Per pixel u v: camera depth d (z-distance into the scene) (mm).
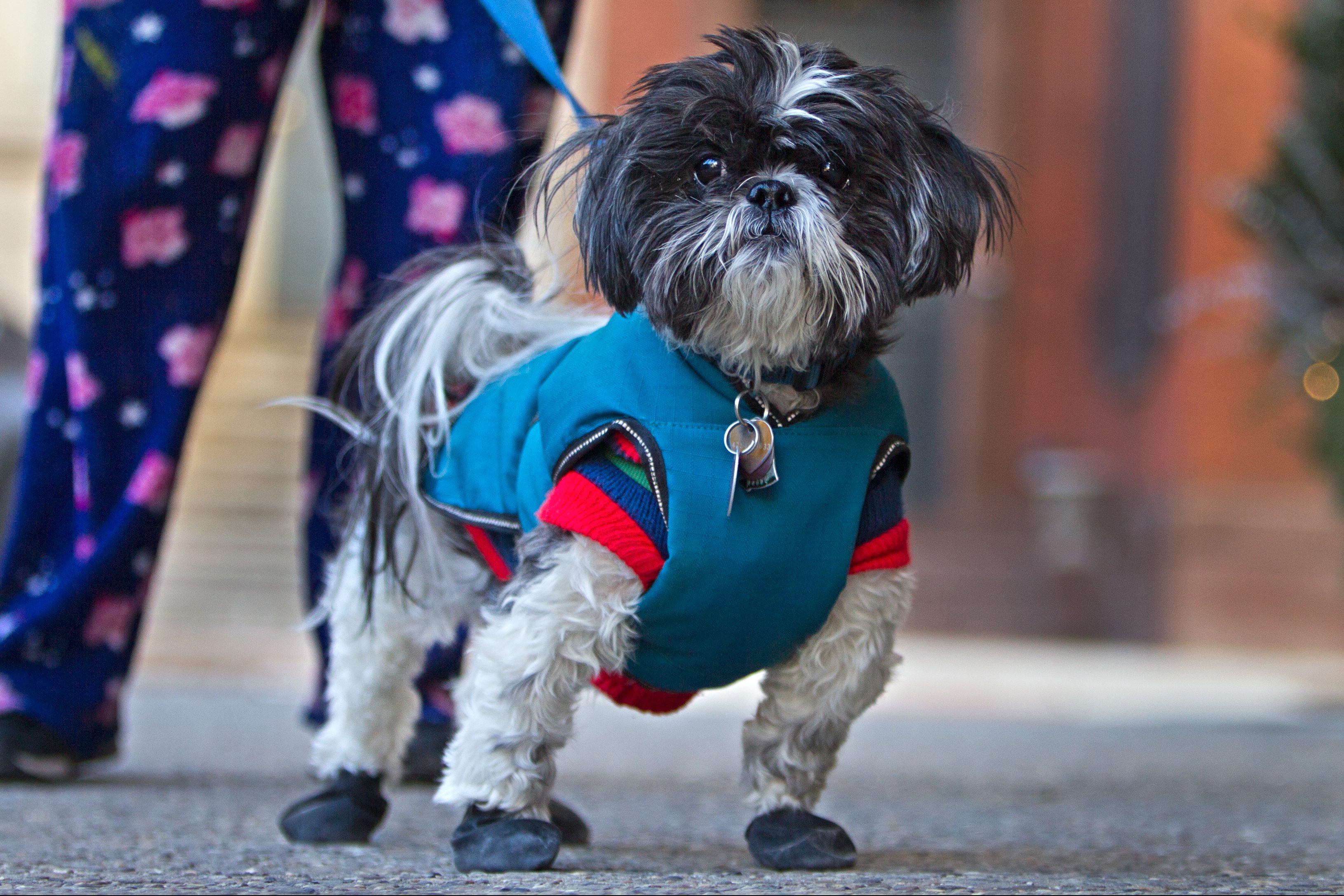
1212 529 8977
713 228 2100
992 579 9734
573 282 2643
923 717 6293
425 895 2006
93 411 3236
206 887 2064
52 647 3260
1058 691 7387
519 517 2334
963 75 9969
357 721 2648
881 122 2162
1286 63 8719
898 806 3289
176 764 3840
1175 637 8977
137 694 6199
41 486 3322
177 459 3293
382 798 2674
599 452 2213
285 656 7898
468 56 3160
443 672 3334
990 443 10016
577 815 2635
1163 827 2977
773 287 2098
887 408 2305
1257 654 8906
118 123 3168
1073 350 9922
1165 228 9477
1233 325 9000
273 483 9555
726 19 9750
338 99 3285
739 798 3453
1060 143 9891
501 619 2221
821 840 2307
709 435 2176
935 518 10023
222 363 10062
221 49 3168
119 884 2084
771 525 2158
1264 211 6746
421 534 2531
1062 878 2244
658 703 2461
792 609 2191
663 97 2178
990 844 2705
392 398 2580
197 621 8969
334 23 3299
